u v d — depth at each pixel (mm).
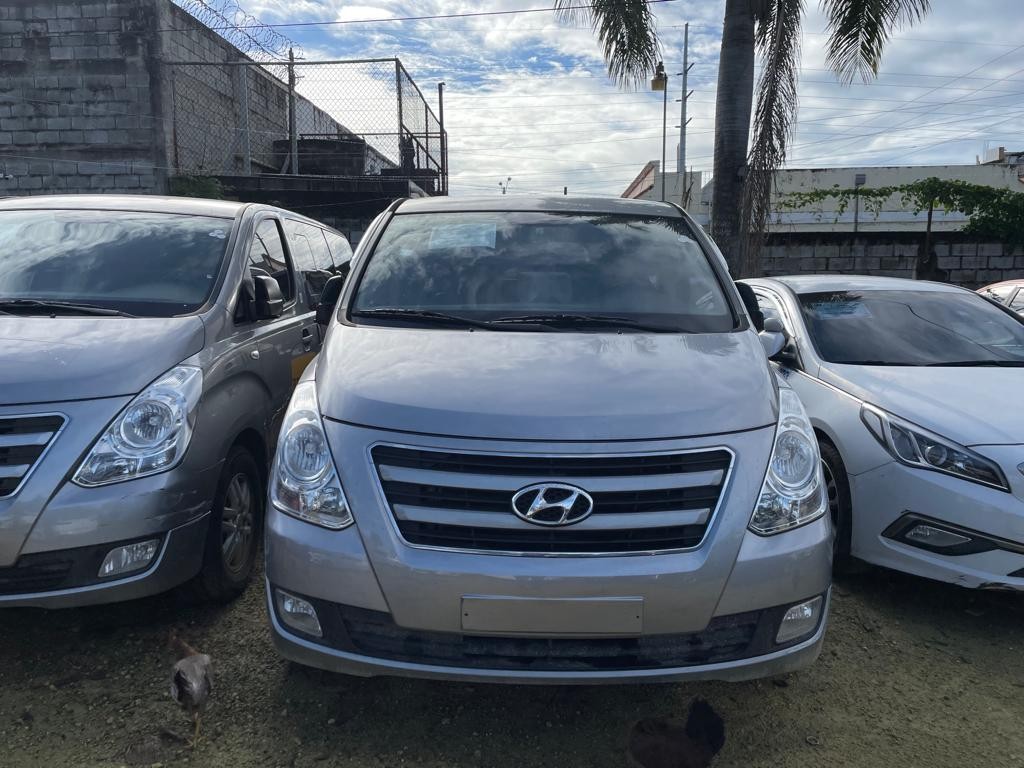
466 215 4160
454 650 2547
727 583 2539
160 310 3805
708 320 3498
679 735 2713
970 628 3746
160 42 12820
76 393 3076
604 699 3088
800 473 2781
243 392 3826
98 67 12883
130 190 13062
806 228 23234
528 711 2994
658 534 2545
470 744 2795
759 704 3078
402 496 2576
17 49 12898
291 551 2635
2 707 2926
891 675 3316
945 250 15680
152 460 3117
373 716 2938
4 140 13055
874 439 3959
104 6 12758
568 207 4281
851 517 4062
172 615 3609
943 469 3666
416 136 14516
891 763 2744
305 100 17297
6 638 3412
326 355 3160
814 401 4422
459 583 2473
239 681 3121
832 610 3896
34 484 2938
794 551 2641
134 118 12938
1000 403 3957
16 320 3547
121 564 3031
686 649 2572
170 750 2713
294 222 5648
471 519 2520
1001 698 3164
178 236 4379
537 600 2461
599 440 2572
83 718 2871
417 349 3076
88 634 3443
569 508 2504
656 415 2660
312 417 2809
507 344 3115
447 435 2590
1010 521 3500
